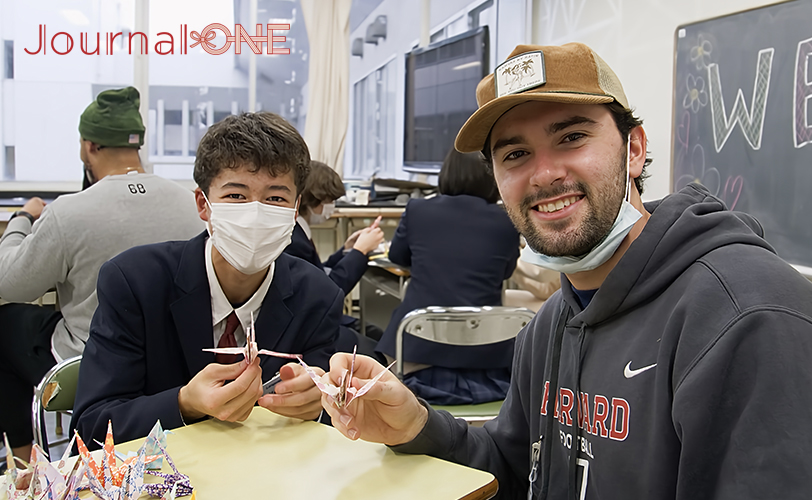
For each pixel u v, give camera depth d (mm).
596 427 762
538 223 784
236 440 834
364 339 2463
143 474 677
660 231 749
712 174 2320
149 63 4266
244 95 4488
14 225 2125
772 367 572
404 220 2180
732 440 586
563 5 3969
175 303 1104
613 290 761
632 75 3221
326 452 798
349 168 4840
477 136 846
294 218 1132
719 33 2270
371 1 4738
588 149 756
